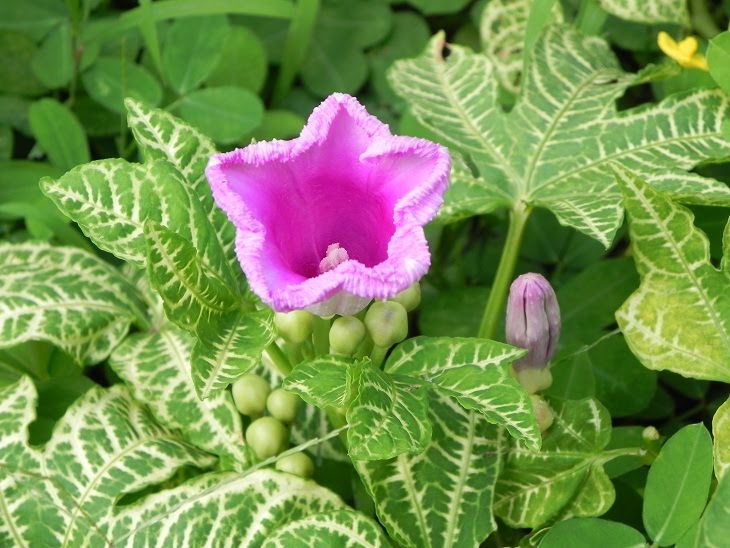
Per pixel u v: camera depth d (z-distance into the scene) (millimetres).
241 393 232
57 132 320
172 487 243
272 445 228
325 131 184
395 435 182
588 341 286
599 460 226
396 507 217
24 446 228
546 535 202
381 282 164
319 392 189
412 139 179
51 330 244
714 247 275
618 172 215
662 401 302
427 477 221
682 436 200
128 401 242
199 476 221
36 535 219
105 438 231
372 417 182
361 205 195
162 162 219
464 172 269
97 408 236
